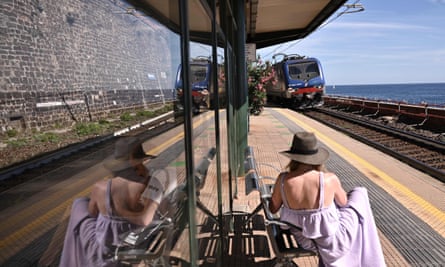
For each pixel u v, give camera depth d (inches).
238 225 164.9
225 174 156.1
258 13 486.3
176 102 68.1
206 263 96.5
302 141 104.3
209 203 108.2
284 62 837.8
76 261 39.9
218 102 119.6
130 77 50.0
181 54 67.1
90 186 42.6
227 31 177.3
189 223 72.3
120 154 48.1
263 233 155.7
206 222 101.5
